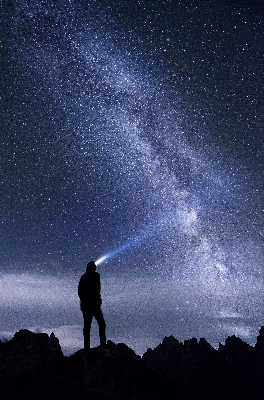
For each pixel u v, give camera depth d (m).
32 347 6.41
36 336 6.71
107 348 6.57
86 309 6.83
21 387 5.67
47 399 5.46
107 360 6.09
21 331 6.96
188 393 6.35
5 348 6.49
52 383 5.75
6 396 5.45
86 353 6.31
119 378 5.81
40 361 6.14
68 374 5.97
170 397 5.89
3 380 5.77
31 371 5.97
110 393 5.49
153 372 6.15
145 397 5.56
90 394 5.49
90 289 6.90
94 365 6.05
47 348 6.41
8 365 6.09
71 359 6.40
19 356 6.26
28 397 5.47
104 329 6.85
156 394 5.75
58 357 6.28
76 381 5.83
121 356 6.23
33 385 5.70
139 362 6.25
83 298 6.87
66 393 5.58
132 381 5.81
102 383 5.72
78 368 6.12
